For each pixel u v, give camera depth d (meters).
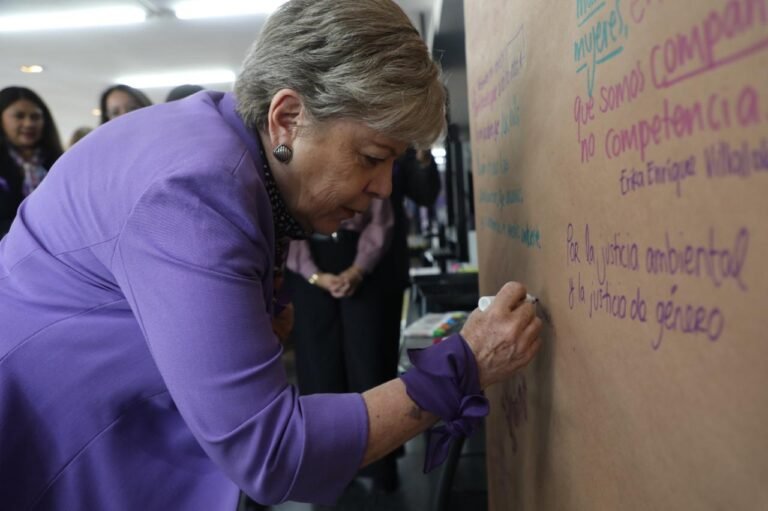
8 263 0.73
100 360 0.69
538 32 0.70
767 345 0.32
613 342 0.53
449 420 0.66
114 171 0.65
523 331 0.68
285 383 0.63
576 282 0.61
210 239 0.57
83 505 0.71
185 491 0.74
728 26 0.34
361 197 0.74
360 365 2.00
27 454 0.69
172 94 1.58
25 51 4.67
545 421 0.76
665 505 0.45
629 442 0.51
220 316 0.57
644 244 0.46
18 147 2.16
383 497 2.04
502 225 0.92
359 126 0.65
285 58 0.64
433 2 3.12
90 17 3.90
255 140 0.70
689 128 0.39
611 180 0.51
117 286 0.67
